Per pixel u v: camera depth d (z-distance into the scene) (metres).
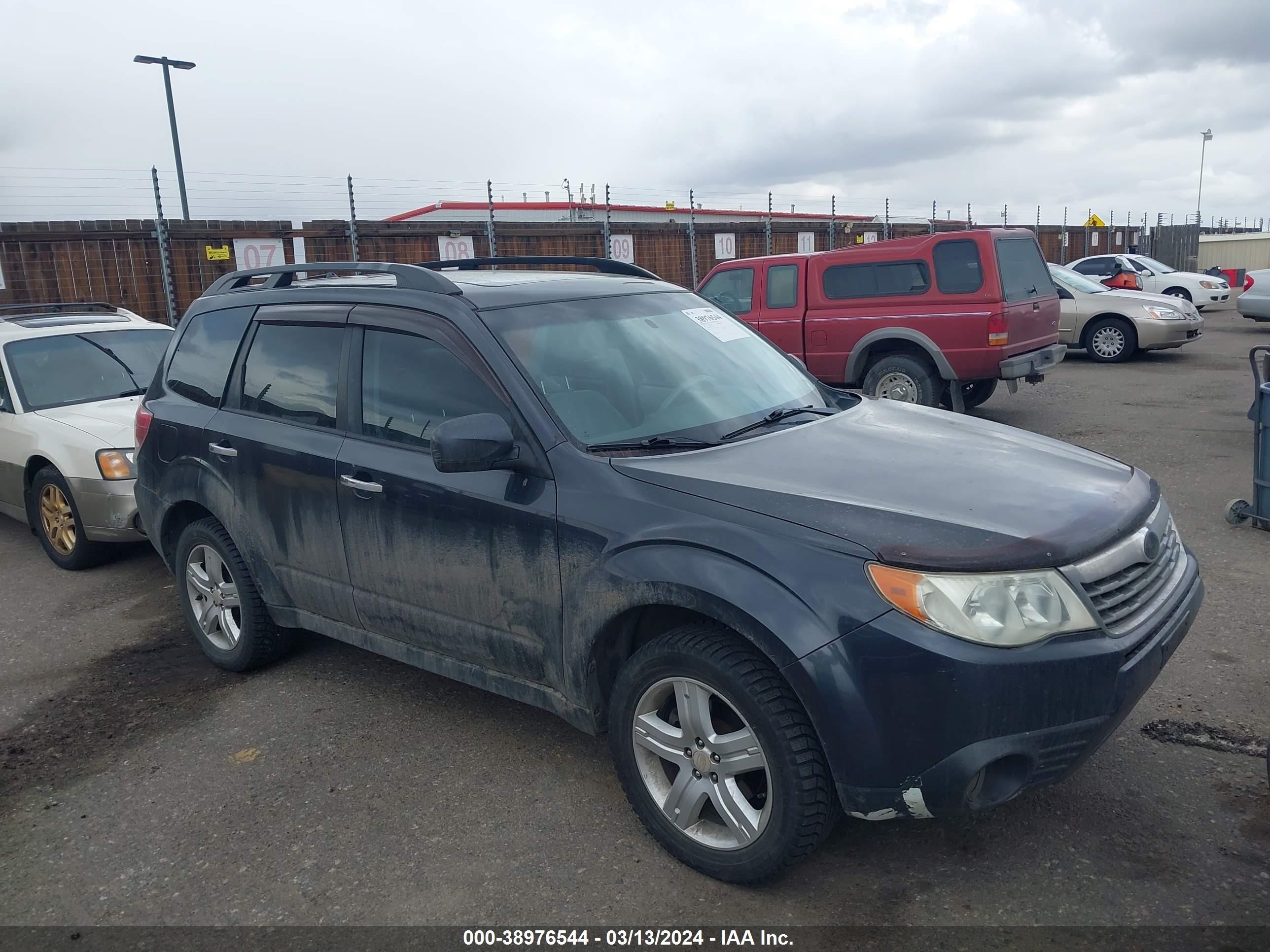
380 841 3.34
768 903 2.91
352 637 4.13
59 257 14.20
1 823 3.61
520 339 3.59
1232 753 3.60
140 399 7.02
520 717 4.22
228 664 4.80
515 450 3.35
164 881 3.20
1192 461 8.33
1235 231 51.69
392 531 3.74
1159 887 2.88
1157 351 16.92
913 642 2.57
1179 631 2.97
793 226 23.89
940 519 2.76
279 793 3.70
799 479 3.05
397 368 3.82
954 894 2.91
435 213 34.06
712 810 3.15
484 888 3.06
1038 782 2.67
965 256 9.55
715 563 2.83
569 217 32.38
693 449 3.36
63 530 6.67
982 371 9.61
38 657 5.22
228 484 4.44
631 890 3.01
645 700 3.08
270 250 15.84
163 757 4.04
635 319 3.99
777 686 2.77
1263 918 2.72
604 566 3.08
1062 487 3.05
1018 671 2.55
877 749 2.63
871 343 10.12
